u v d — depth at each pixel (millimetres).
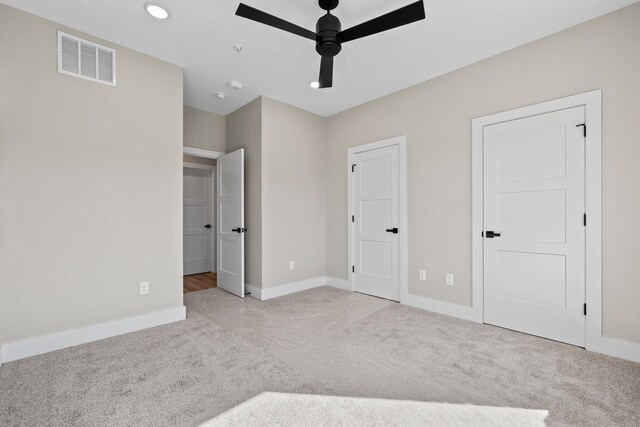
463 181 2895
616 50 2100
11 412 1490
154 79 2727
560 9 2082
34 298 2115
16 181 2057
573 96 2277
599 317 2158
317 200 4211
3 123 2018
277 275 3723
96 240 2385
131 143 2580
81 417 1460
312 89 3402
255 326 2689
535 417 1472
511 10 2088
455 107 2945
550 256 2395
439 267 3066
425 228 3180
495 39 2443
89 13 2133
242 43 2520
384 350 2211
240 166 3643
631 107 2047
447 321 2814
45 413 1485
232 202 3832
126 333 2510
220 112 4117
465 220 2881
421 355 2129
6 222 2018
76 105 2307
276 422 1436
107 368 1924
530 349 2213
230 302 3443
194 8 2086
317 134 4215
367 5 2053
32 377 1812
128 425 1409
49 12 2121
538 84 2447
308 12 2137
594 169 2188
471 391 1692
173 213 2832
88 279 2342
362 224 3836
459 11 2092
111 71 2490
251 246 3736
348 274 3992
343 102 3785
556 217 2367
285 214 3816
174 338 2408
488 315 2729
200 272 5383
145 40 2471
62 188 2234
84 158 2336
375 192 3684
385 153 3576
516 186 2570
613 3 2023
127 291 2541
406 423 1433
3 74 2021
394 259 3488
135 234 2590
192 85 3303
